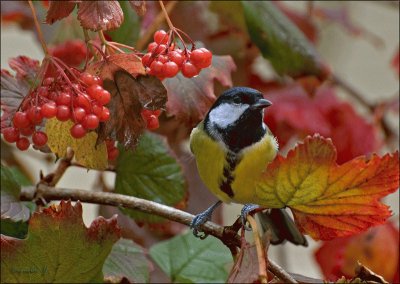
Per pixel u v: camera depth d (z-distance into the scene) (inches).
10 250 107.0
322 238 108.3
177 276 112.0
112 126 107.9
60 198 110.7
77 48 113.7
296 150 107.3
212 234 109.0
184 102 111.2
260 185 107.7
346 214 108.0
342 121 117.6
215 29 118.0
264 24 115.0
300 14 120.0
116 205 110.3
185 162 116.0
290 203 108.0
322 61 115.2
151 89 107.7
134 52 108.5
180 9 116.3
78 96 107.5
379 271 114.1
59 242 107.2
